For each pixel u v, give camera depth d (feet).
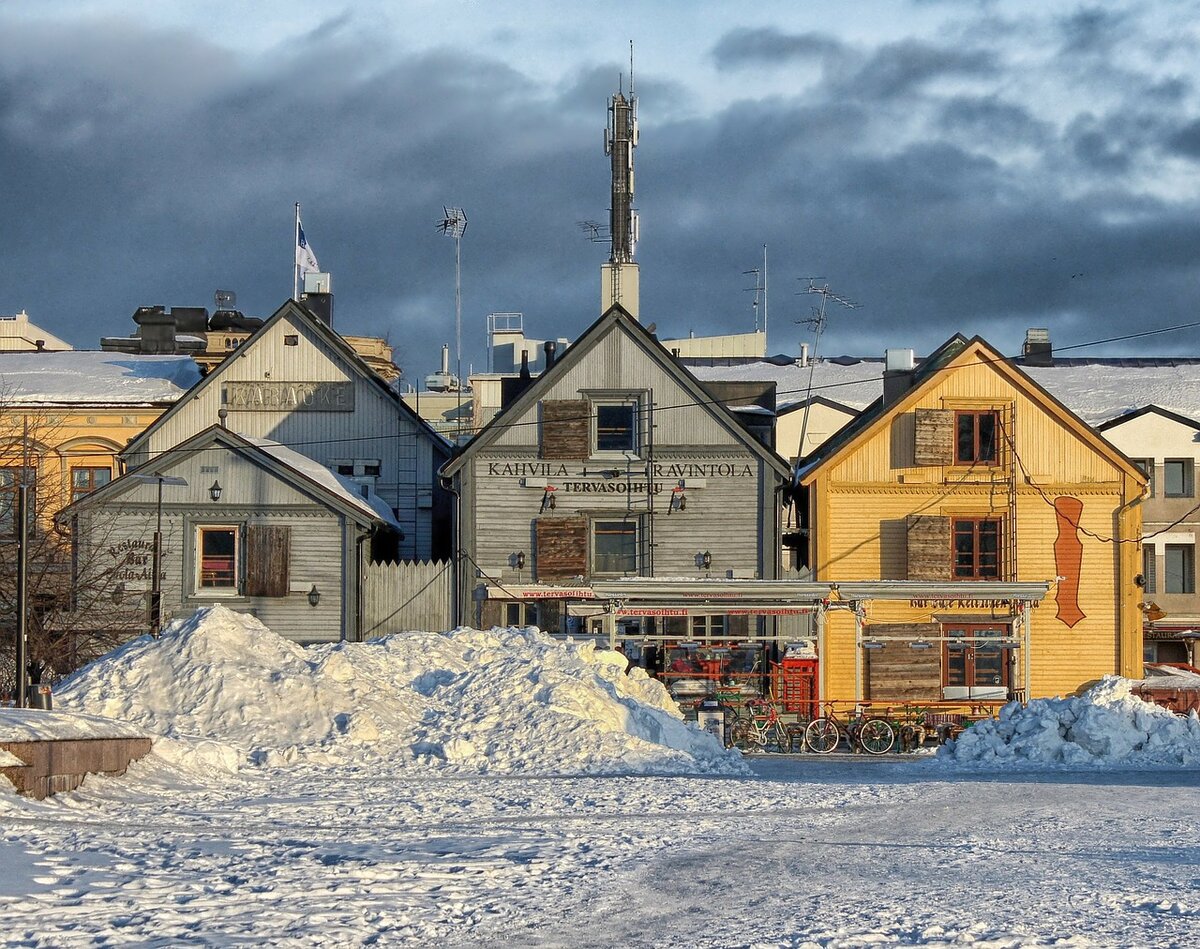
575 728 101.50
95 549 144.46
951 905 45.93
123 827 63.82
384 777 89.30
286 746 95.55
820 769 100.89
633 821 68.90
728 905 46.03
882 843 60.85
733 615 148.66
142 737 84.89
